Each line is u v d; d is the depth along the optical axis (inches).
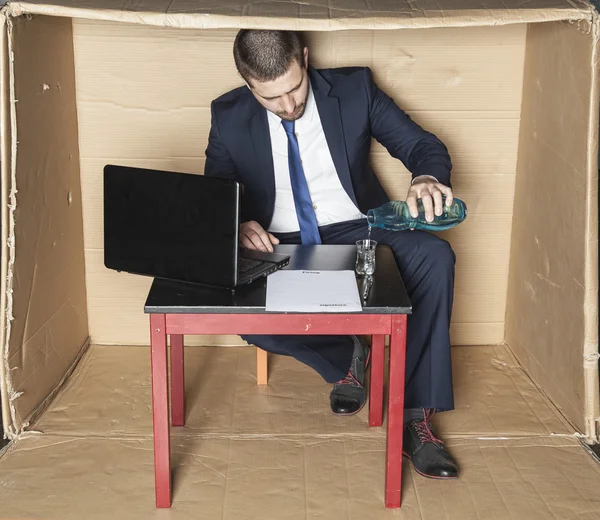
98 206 106.5
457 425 93.3
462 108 103.3
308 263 82.4
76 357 107.2
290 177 93.2
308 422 94.1
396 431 76.3
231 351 111.3
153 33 99.6
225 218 72.4
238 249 73.1
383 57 101.0
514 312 109.1
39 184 91.7
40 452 88.1
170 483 80.0
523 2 76.7
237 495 80.9
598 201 85.6
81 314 108.8
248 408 97.1
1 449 89.1
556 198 92.8
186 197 73.9
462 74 101.9
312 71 91.4
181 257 75.4
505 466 85.7
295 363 107.7
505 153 105.3
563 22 87.6
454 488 82.0
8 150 83.5
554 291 95.2
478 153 105.3
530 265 102.3
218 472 84.5
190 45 100.0
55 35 93.4
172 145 104.3
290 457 87.2
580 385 89.8
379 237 89.5
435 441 86.0
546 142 95.0
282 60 79.7
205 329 72.7
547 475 84.1
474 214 107.9
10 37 79.4
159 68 101.0
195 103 102.5
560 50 89.3
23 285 90.2
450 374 84.7
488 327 113.0
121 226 77.6
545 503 79.7
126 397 99.7
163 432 76.9
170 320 72.6
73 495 81.0
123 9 73.3
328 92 91.4
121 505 79.5
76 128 102.5
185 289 75.3
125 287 110.0
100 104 102.2
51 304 98.3
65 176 99.7
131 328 111.9
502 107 103.3
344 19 72.3
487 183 106.7
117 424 93.8
